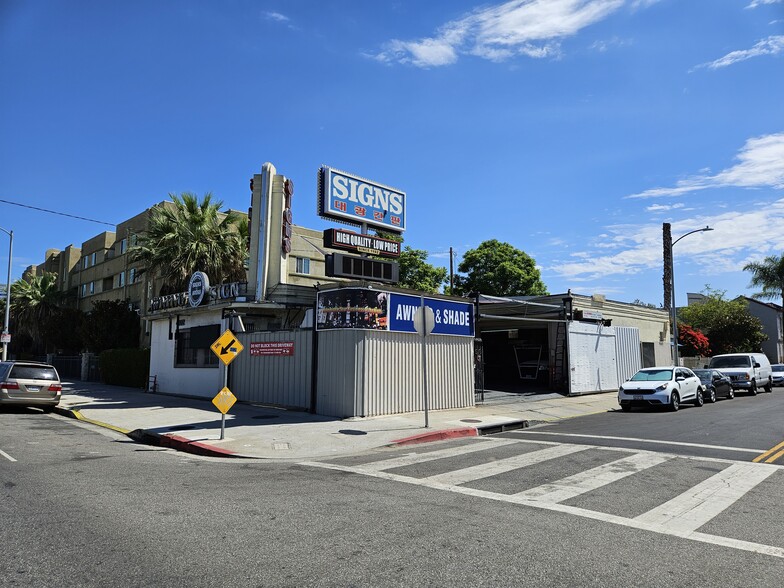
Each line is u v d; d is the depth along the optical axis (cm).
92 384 3012
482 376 1920
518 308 2525
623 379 2688
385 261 1811
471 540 513
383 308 1544
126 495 688
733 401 2205
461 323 1811
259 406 1758
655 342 3172
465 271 4516
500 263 4325
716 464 888
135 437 1309
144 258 2678
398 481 779
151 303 2536
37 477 798
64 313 3956
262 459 1024
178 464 946
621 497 680
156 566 443
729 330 4438
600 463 900
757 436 1188
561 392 2320
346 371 1490
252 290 1919
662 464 888
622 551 488
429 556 470
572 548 495
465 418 1511
